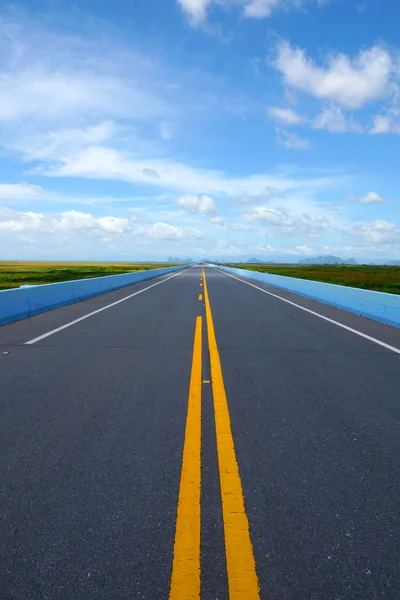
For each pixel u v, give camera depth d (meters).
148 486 2.72
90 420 3.87
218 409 4.18
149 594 1.84
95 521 2.35
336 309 13.63
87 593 1.84
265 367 5.91
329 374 5.55
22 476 2.84
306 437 3.52
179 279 36.72
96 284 19.42
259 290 23.14
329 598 1.83
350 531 2.28
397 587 1.90
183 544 2.15
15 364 6.02
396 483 2.80
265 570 1.99
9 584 1.89
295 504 2.53
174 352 6.88
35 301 12.12
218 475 2.87
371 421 3.91
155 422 3.83
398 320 9.62
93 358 6.42
